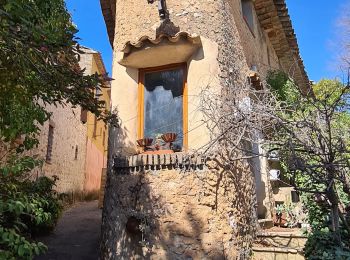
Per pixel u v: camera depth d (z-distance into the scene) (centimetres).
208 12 602
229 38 629
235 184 559
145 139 580
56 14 482
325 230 472
